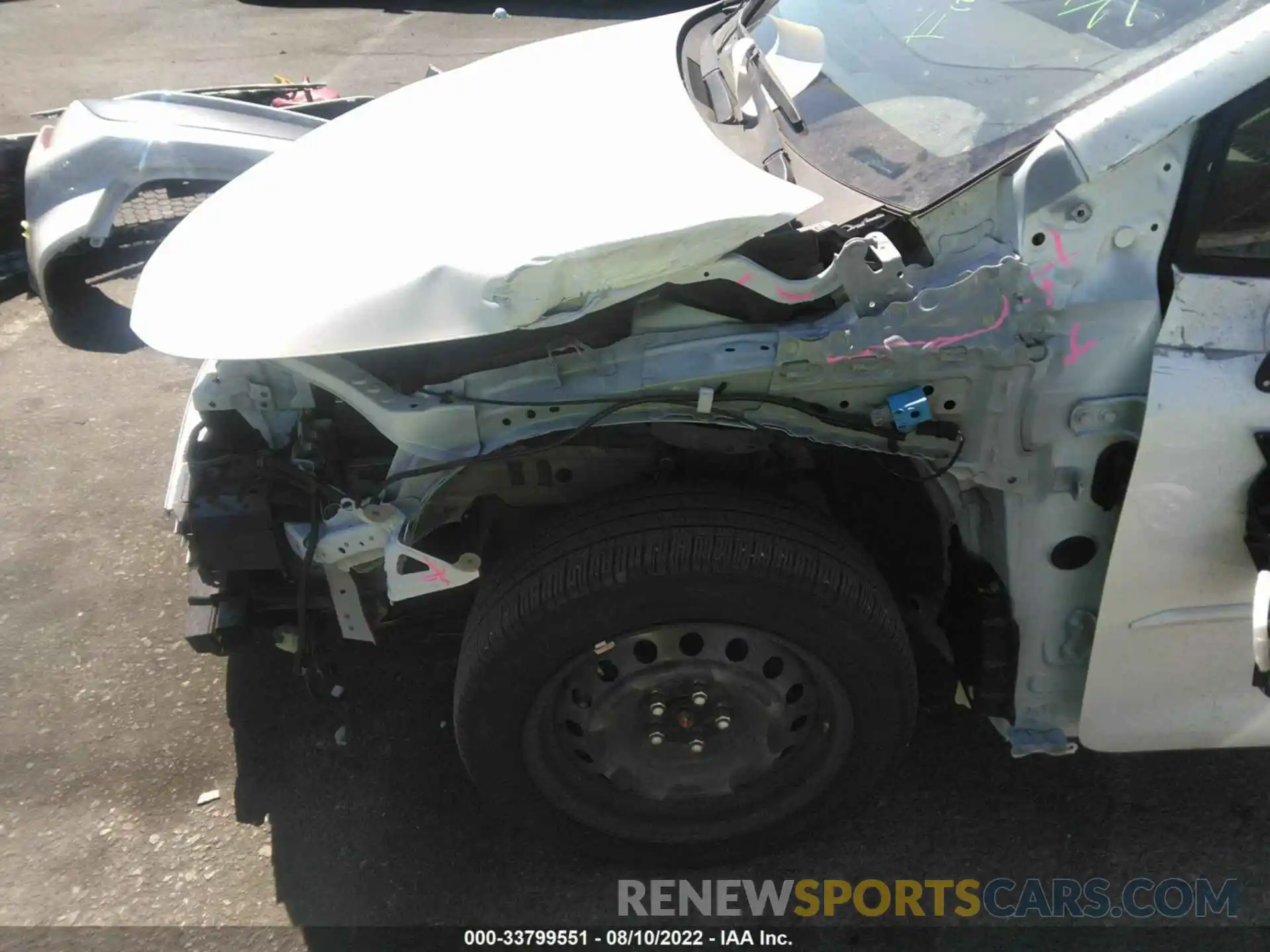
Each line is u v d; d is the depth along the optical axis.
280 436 2.08
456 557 1.86
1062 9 1.94
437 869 2.15
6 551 3.04
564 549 1.78
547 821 2.03
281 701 2.54
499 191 1.85
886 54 2.12
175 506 2.11
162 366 4.04
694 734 1.96
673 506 1.79
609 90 2.26
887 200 1.77
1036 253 1.60
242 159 2.99
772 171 1.92
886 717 1.91
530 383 1.75
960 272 1.67
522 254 1.62
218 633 2.09
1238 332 1.61
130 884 2.12
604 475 1.94
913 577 2.08
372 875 2.13
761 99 2.10
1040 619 1.87
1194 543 1.70
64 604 2.84
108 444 3.53
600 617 1.74
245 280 1.85
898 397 1.68
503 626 1.76
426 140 2.18
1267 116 1.56
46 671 2.63
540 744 1.93
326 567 1.98
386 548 1.85
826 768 2.00
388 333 1.66
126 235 3.19
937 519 1.92
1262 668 1.58
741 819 2.05
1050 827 2.18
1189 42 1.71
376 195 1.97
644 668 1.88
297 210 2.02
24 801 2.30
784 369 1.69
